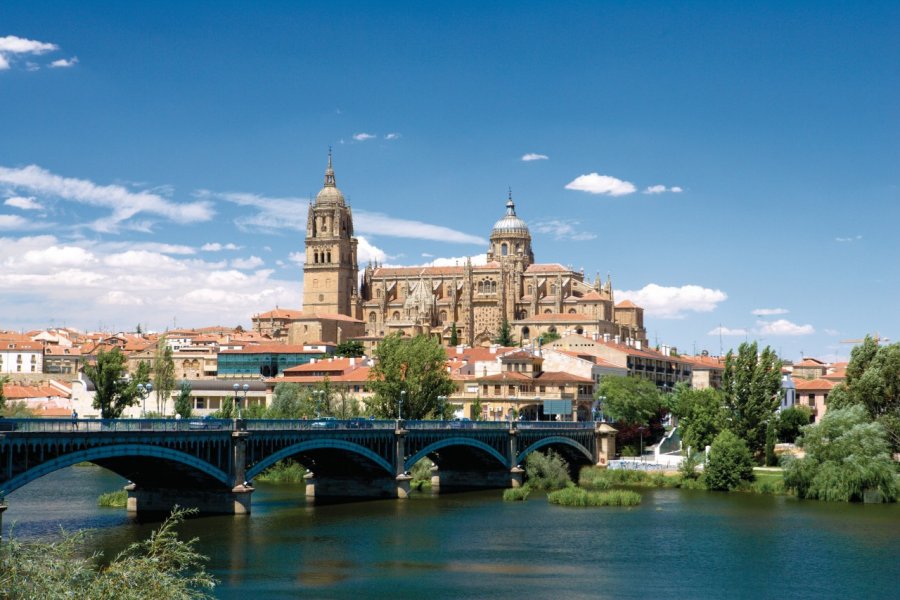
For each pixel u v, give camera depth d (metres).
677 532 128.25
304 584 96.38
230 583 96.06
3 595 54.69
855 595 96.50
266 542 115.81
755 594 96.38
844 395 179.25
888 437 169.75
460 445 168.62
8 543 56.69
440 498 162.50
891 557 113.00
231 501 128.75
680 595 95.44
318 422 148.25
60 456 101.75
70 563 57.62
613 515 143.12
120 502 143.62
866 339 182.38
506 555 112.19
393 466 156.00
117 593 58.12
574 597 93.88
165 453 114.88
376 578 99.75
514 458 180.12
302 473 187.25
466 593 94.50
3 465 95.88
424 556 110.81
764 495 168.62
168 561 63.94
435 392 194.25
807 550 116.69
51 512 135.62
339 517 136.50
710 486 177.12
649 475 187.50
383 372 193.38
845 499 157.62
